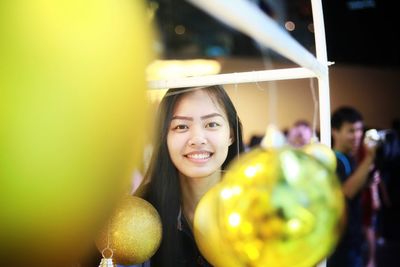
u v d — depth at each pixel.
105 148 0.23
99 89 0.22
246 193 0.46
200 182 0.84
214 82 0.76
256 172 0.47
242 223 0.46
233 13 0.25
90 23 0.22
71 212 0.23
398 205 3.19
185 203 0.85
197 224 0.58
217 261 0.56
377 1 3.55
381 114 4.16
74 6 0.22
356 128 1.65
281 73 0.73
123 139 0.24
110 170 0.23
